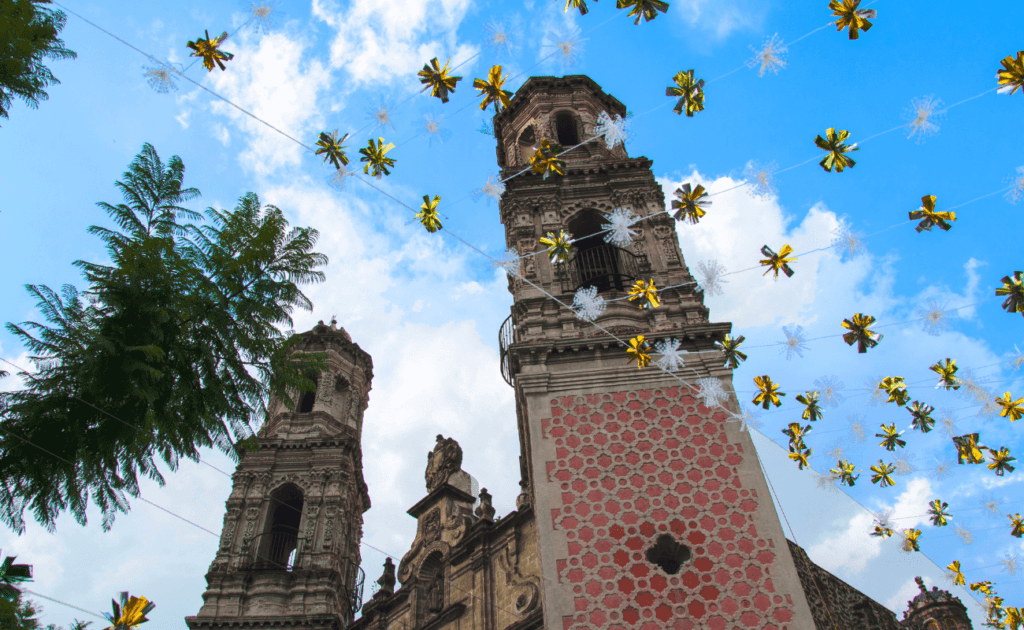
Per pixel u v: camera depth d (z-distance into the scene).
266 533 31.75
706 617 14.69
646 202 24.05
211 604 28.98
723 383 18.39
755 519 16.05
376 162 10.94
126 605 10.87
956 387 12.90
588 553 15.73
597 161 25.36
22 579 10.68
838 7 8.77
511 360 20.06
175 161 12.83
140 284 11.49
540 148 12.27
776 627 14.45
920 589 27.09
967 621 25.72
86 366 10.32
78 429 10.37
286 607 29.23
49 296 10.70
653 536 15.95
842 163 10.51
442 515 28.75
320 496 32.84
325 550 31.08
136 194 12.25
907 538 17.27
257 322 12.69
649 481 16.81
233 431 12.46
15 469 10.05
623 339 19.55
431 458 31.59
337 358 40.38
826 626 18.86
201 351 11.90
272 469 33.69
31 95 11.05
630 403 18.27
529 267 21.91
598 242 23.75
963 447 14.13
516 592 23.38
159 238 11.82
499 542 25.25
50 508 10.23
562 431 17.83
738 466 16.95
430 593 26.56
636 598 15.02
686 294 20.83
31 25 11.32
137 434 10.67
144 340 10.97
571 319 20.44
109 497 10.72
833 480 15.30
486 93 10.30
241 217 13.35
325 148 10.84
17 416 10.12
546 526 16.19
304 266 13.08
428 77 10.14
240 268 12.68
